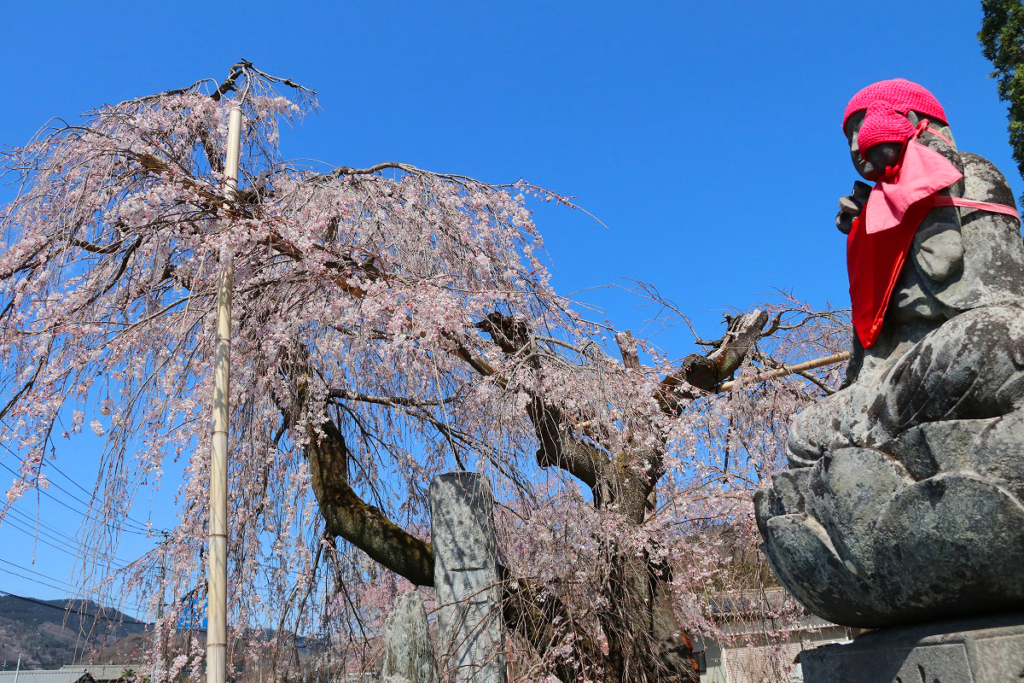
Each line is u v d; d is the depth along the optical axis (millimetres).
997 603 2256
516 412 5242
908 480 2381
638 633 5484
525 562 5590
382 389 5758
